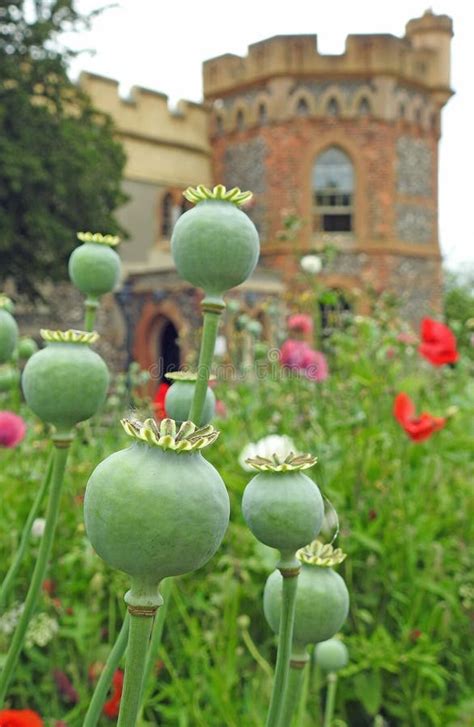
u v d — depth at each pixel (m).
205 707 2.32
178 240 0.85
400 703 2.49
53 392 0.91
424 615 2.60
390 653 2.34
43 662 2.27
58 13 15.14
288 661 0.76
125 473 0.50
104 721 2.19
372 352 3.54
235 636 2.21
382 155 20.30
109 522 0.50
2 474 2.91
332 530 0.89
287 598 0.75
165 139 21.17
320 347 4.04
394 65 20.17
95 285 1.24
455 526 3.03
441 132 21.69
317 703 2.06
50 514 0.96
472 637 2.66
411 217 20.75
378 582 2.70
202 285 0.86
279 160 20.33
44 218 14.85
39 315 18.55
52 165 15.08
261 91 20.70
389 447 3.26
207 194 0.87
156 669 2.21
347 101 20.28
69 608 2.42
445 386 4.23
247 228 0.86
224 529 0.53
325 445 2.98
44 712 2.21
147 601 0.52
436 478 2.98
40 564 0.96
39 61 15.31
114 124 17.48
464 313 20.30
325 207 20.36
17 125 14.84
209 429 0.53
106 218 16.30
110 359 19.52
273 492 0.73
